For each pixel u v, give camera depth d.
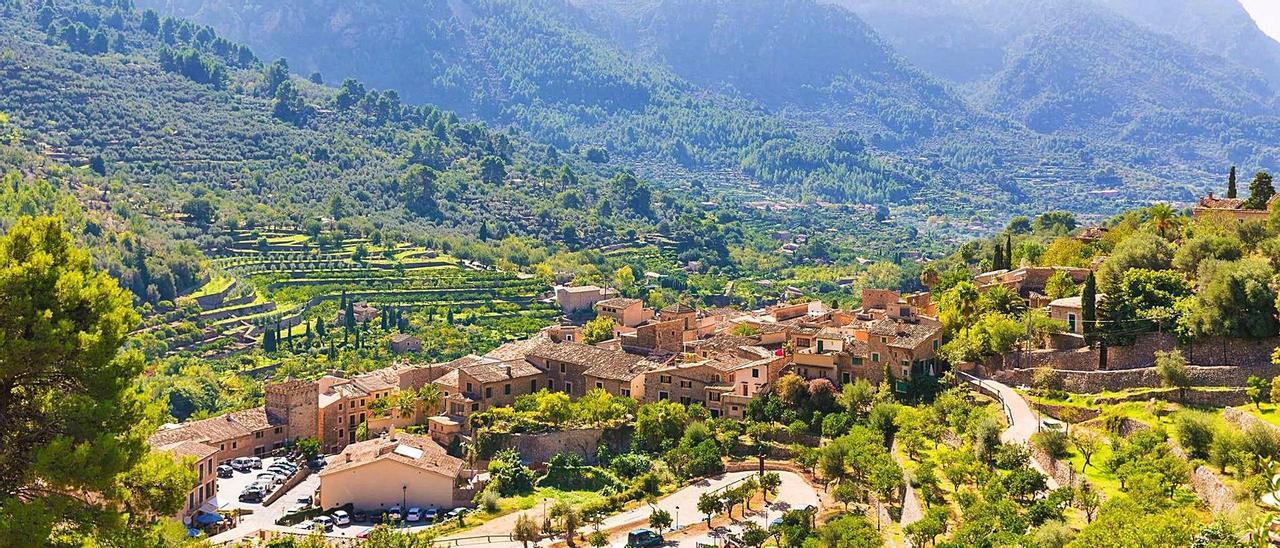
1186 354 182.62
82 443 85.12
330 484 198.62
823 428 199.75
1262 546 72.12
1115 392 180.38
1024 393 186.62
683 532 174.75
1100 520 123.69
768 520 176.75
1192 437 149.62
